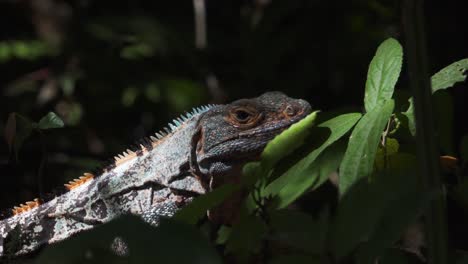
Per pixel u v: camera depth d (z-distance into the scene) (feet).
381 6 42.29
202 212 16.03
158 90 53.88
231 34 63.10
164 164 28.25
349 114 17.58
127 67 54.90
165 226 11.85
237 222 16.02
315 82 55.31
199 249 11.64
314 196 37.35
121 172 28.73
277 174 17.46
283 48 55.36
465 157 17.21
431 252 12.45
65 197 28.99
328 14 55.31
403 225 12.40
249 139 26.61
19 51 55.47
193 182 27.81
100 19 57.36
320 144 17.11
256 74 56.18
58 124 24.84
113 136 53.78
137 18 57.06
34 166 43.50
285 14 56.24
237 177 27.09
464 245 37.04
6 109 54.19
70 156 46.96
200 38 57.16
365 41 54.13
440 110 18.24
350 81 55.01
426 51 12.89
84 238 11.90
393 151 17.92
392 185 12.95
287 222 13.91
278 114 26.53
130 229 11.85
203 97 55.01
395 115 17.97
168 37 56.95
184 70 57.98
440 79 18.11
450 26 50.65
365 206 12.92
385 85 17.43
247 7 59.77
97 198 28.50
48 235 28.43
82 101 54.60
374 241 12.67
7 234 28.30
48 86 53.78
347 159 15.30
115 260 11.97
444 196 12.76
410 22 12.95
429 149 12.69
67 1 62.34
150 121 55.26
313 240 13.32
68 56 55.57
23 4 61.93
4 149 48.83
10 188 41.65
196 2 57.31
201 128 27.76
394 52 17.71
